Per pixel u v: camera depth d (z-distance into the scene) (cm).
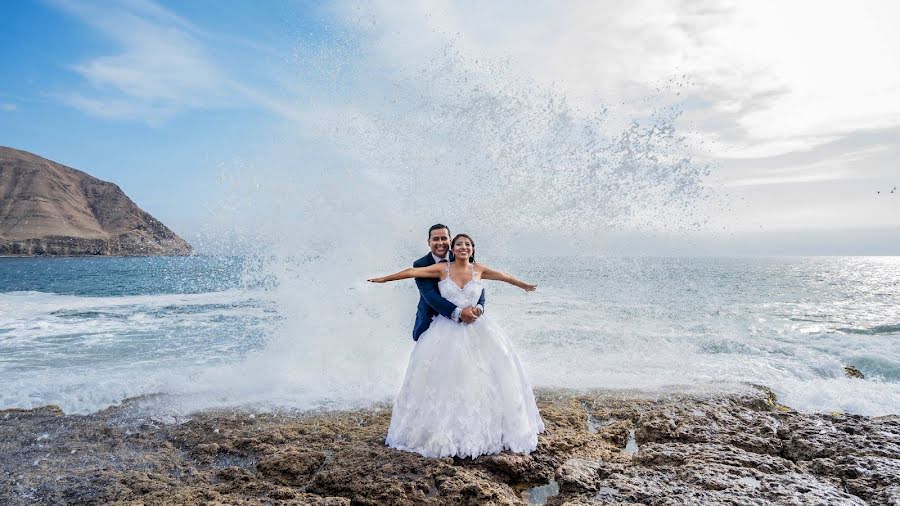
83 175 15075
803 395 544
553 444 395
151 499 323
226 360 706
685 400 519
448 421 368
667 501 300
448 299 383
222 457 395
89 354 753
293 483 353
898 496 300
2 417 484
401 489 322
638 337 830
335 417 475
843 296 2002
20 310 1227
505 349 390
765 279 3183
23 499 325
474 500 316
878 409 507
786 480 326
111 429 450
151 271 2998
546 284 1506
